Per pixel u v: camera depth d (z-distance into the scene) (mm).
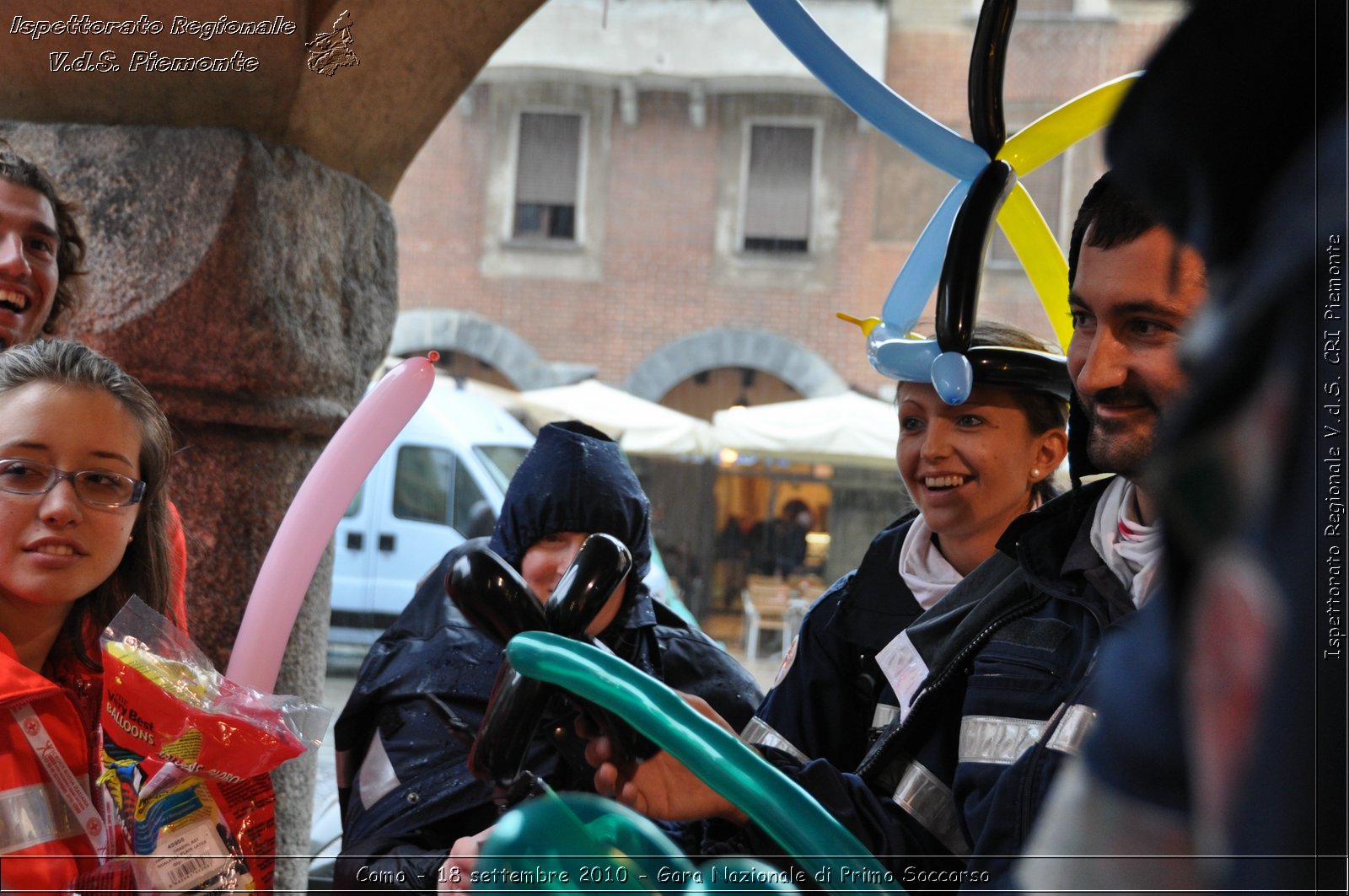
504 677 843
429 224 14594
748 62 14141
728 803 897
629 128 14500
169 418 1733
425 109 1928
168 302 1688
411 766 1249
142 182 1700
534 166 14562
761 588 10602
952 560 1240
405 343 14312
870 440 11234
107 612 1035
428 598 1399
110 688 889
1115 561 900
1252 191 235
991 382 1165
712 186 14453
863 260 14273
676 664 1450
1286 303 227
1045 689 914
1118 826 291
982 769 916
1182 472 240
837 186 14289
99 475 955
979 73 1141
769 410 11484
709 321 14445
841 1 12648
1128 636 309
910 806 1017
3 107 1748
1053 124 1154
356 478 1104
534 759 1153
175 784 881
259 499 1802
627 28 14242
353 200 1961
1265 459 231
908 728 1045
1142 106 246
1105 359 782
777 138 14344
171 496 1749
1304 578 223
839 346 14242
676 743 707
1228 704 239
